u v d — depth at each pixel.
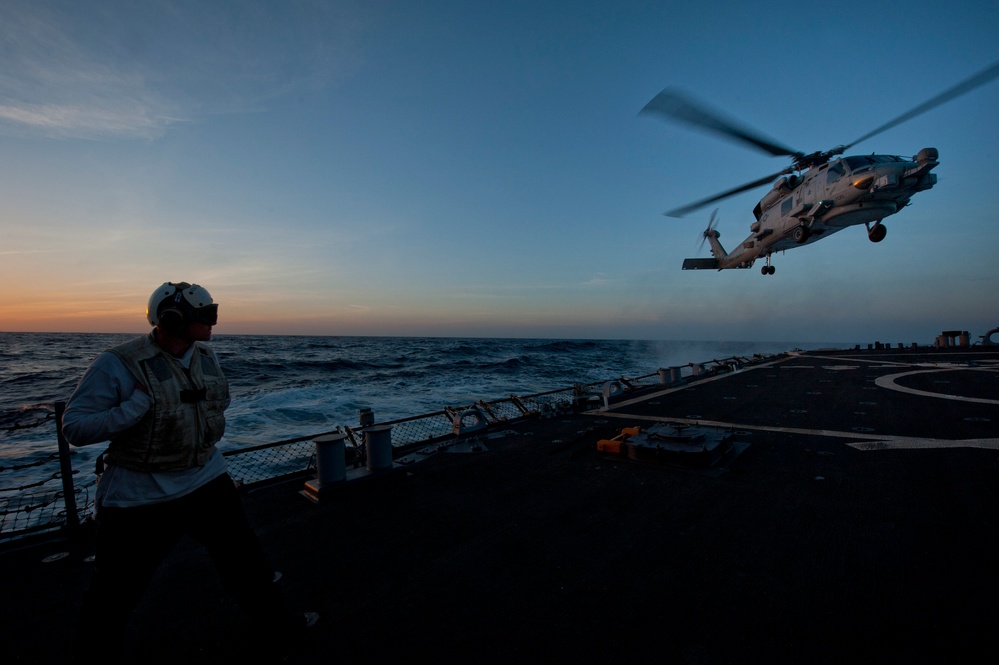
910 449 6.05
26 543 3.94
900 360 18.20
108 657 2.01
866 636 2.43
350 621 2.72
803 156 13.25
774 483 4.98
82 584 3.29
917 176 10.56
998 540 3.50
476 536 3.90
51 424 13.75
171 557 3.70
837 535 3.67
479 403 8.56
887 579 3.00
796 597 2.83
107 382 1.98
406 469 5.66
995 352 20.92
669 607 2.77
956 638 2.39
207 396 2.26
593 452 6.54
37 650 2.54
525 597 2.94
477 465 6.07
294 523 4.29
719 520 4.05
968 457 5.64
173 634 2.65
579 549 3.59
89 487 7.25
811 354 23.56
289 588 3.13
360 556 3.59
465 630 2.61
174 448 2.10
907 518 3.96
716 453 5.75
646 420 8.59
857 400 9.75
